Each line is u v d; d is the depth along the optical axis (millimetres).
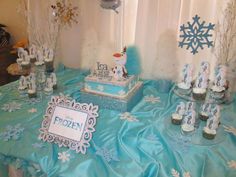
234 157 862
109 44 1537
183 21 1295
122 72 1192
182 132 982
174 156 864
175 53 1343
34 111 1156
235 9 1182
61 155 878
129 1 1425
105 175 801
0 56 1964
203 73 1028
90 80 1184
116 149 906
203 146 906
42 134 964
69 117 950
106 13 1475
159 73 1364
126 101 1130
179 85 1129
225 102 1202
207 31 1135
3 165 950
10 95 1313
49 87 1325
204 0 1256
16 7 1946
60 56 1679
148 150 905
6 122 1066
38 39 1663
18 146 925
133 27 1468
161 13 1305
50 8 1576
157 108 1191
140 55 1446
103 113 1139
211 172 800
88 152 894
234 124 1052
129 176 790
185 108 1049
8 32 2074
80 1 1516
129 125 1045
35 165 868
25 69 1382
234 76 1221
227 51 1228
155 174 804
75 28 1593
